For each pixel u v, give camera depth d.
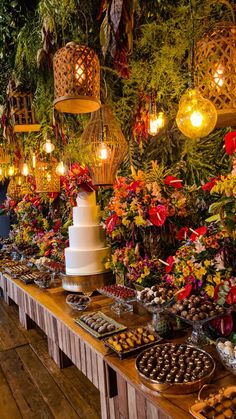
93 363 1.65
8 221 6.40
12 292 3.65
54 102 1.40
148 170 2.15
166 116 2.08
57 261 3.03
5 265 3.96
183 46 1.80
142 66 2.05
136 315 2.00
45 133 2.87
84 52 1.38
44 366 2.63
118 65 1.48
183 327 1.77
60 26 2.11
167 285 1.74
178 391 1.16
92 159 1.90
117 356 1.50
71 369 2.56
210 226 1.44
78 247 2.23
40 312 2.52
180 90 1.91
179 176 2.02
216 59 1.09
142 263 1.75
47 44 2.07
